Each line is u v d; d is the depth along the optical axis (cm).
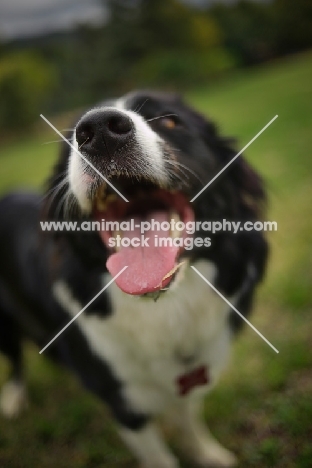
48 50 2836
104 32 2945
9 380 383
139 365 239
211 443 283
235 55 2839
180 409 262
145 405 251
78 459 295
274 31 2753
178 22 2923
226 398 309
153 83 2728
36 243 269
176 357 241
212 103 1575
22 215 308
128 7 2973
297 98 1259
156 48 2958
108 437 306
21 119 2309
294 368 317
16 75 2302
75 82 2794
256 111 1210
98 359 242
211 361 250
